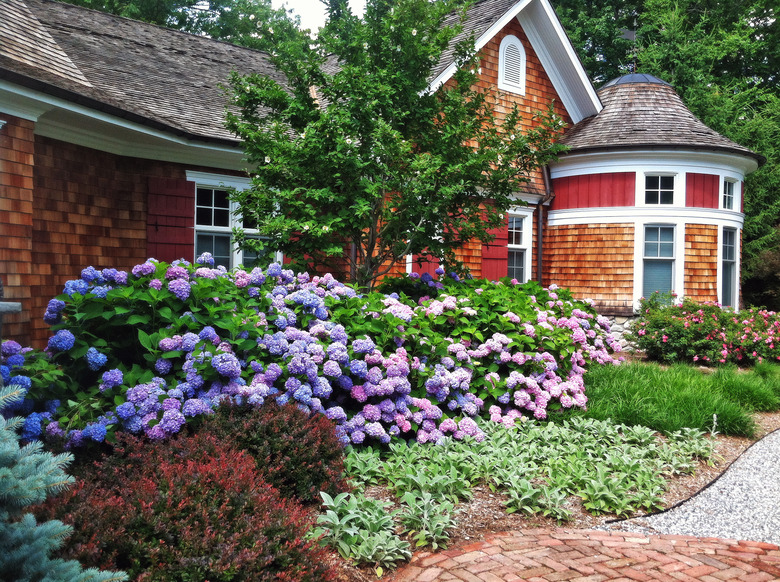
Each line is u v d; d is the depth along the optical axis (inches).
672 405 269.3
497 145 316.5
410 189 289.7
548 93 589.3
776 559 151.4
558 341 267.9
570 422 250.4
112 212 343.6
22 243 251.6
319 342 202.7
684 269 526.6
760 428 281.6
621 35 920.3
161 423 159.3
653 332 453.7
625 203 532.7
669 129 540.1
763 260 738.2
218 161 392.8
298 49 315.0
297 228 283.9
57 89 253.6
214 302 195.2
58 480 88.4
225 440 151.9
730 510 187.3
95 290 179.9
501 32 546.9
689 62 846.5
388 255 323.3
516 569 139.7
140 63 434.0
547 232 581.9
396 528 154.3
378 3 325.1
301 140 294.4
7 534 84.7
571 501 185.0
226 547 107.0
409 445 210.8
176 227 375.9
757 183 780.0
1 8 316.2
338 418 192.7
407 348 229.1
